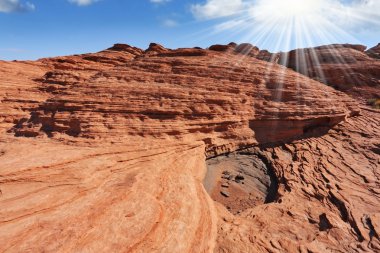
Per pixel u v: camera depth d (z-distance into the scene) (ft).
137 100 56.75
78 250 23.34
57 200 29.01
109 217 28.07
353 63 154.61
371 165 56.90
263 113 69.05
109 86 59.82
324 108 76.43
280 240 34.32
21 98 85.97
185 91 62.28
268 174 55.72
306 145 66.33
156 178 38.91
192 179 43.06
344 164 57.36
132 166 41.55
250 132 65.62
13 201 27.63
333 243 34.30
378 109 101.09
